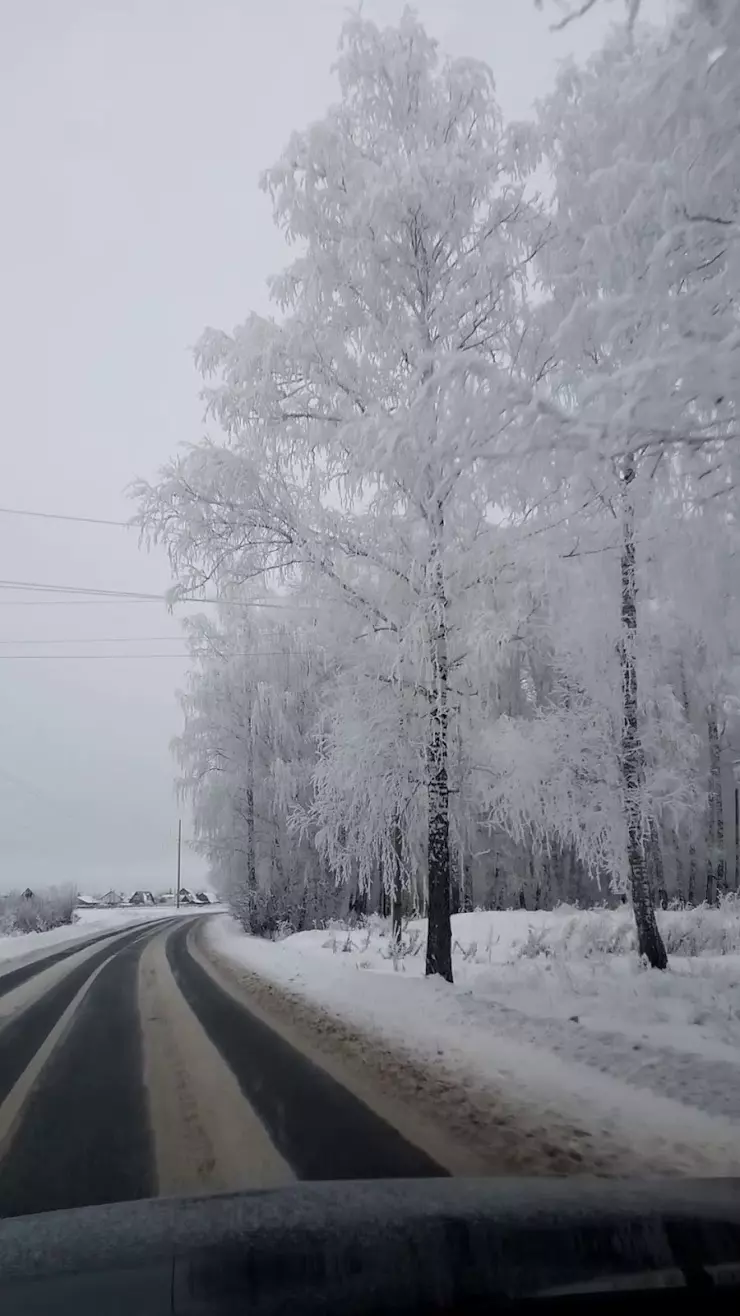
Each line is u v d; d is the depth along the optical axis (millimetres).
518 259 10414
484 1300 2379
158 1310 2340
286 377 11039
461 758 11414
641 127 6691
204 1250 2768
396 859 12094
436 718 10852
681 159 6359
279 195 10961
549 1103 5691
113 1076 7145
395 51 11000
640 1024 8328
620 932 16031
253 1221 3105
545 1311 2371
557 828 12672
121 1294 2441
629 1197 3398
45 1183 4508
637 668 12914
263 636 25812
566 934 16328
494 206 10484
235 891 30109
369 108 11109
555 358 9125
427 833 12094
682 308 5801
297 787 24141
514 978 11383
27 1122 5801
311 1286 2455
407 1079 6684
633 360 6422
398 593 11320
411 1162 4648
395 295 10930
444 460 8562
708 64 5727
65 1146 5215
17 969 17531
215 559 11086
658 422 5863
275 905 27531
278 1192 3604
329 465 11156
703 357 5512
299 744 25391
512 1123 5332
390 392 10969
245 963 16828
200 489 10781
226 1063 7508
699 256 6078
